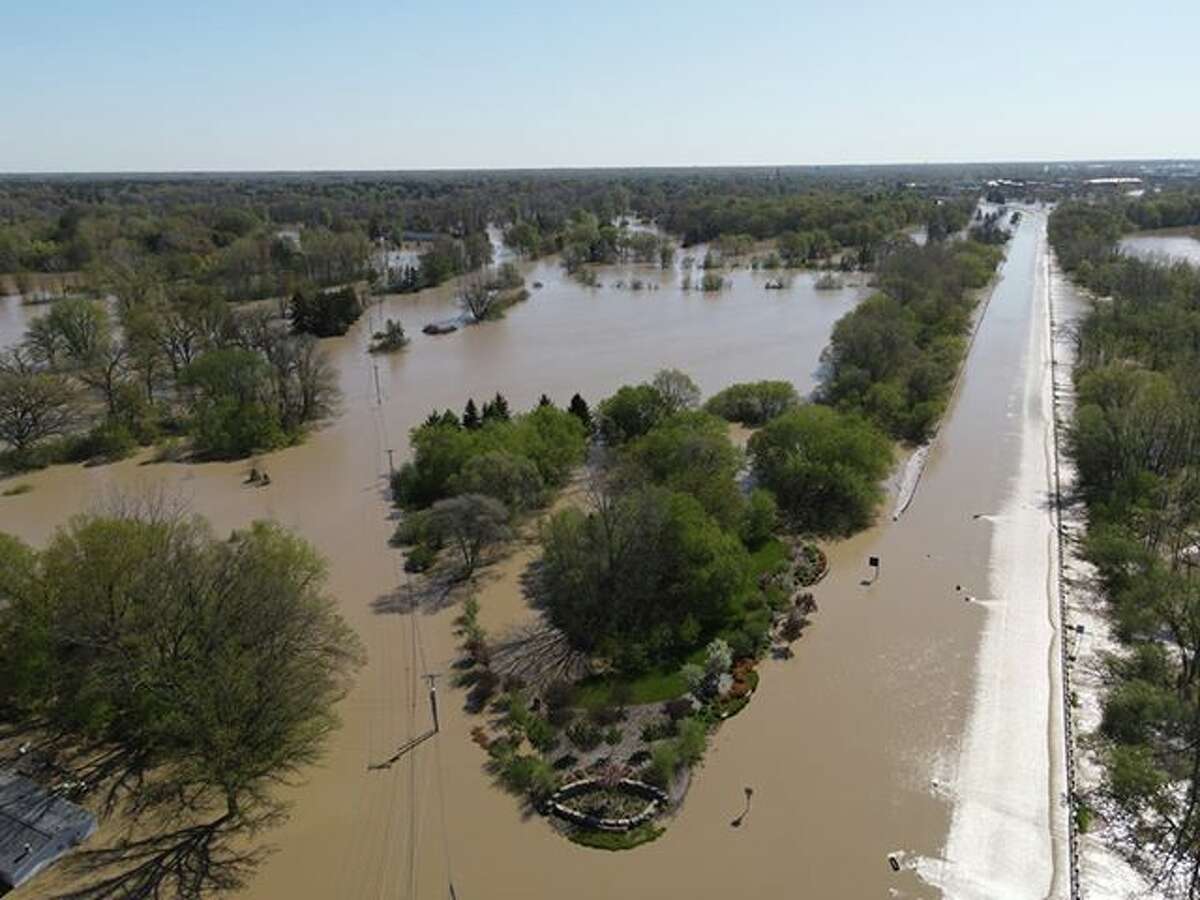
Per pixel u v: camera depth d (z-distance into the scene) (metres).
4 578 61.28
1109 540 79.25
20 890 48.00
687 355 162.12
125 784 55.72
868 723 60.91
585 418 114.94
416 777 56.09
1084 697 63.44
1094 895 47.84
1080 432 102.12
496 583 79.75
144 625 57.25
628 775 55.38
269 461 113.25
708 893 47.78
